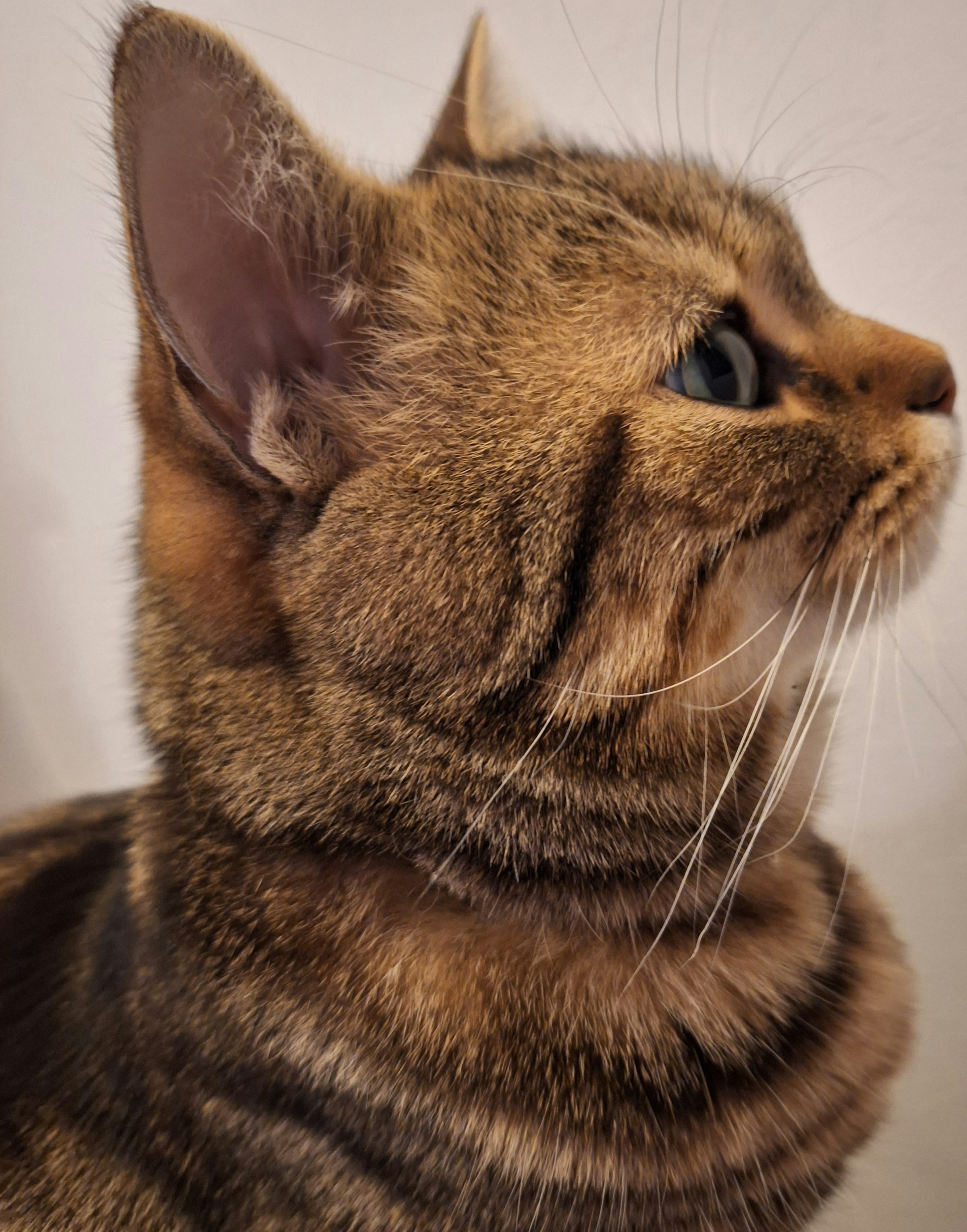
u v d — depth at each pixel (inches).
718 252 7.5
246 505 7.4
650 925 7.7
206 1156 7.3
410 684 7.3
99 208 9.9
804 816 8.4
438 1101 7.1
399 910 7.4
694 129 9.1
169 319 7.0
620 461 7.2
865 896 8.9
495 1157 7.1
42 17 9.5
